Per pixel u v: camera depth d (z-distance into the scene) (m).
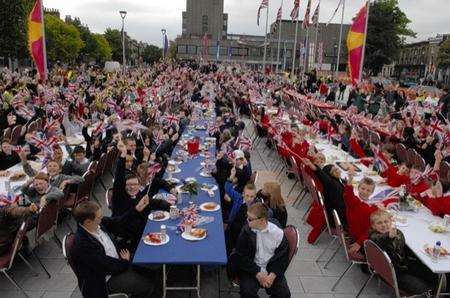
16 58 37.31
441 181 7.49
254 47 87.25
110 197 6.41
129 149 8.24
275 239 4.69
